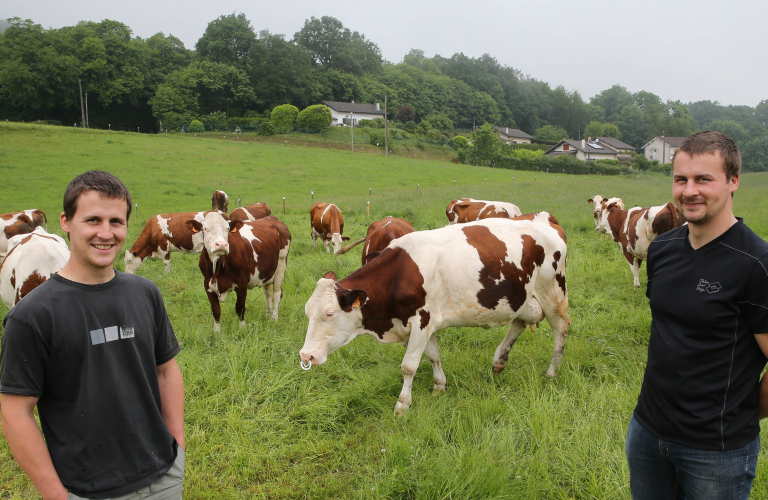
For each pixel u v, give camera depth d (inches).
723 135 84.7
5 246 350.0
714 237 86.5
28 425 77.5
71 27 3179.1
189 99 2992.1
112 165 1327.5
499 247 198.4
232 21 3604.8
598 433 160.9
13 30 2731.3
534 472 148.3
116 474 84.6
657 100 5964.6
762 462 142.7
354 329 190.5
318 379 211.5
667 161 3727.9
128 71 2908.5
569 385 199.9
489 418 176.9
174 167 1387.8
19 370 76.9
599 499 136.8
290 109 2812.5
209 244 257.4
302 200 986.1
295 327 273.6
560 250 215.6
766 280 79.7
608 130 4790.8
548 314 219.3
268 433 174.4
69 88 2689.5
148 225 414.6
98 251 82.7
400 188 1272.1
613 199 461.7
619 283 354.0
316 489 147.4
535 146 3929.6
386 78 4394.7
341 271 401.7
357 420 185.5
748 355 84.7
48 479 78.4
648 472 97.8
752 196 902.4
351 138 2753.4
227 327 279.1
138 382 87.8
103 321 84.0
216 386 205.6
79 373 81.5
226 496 145.9
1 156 1312.7
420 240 191.8
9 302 234.4
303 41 4343.0
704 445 86.0
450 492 137.0
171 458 92.4
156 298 94.3
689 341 87.6
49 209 828.6
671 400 89.7
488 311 198.4
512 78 5344.5
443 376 203.9
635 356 223.0
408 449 156.4
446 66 5310.0
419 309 187.6
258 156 1739.7
